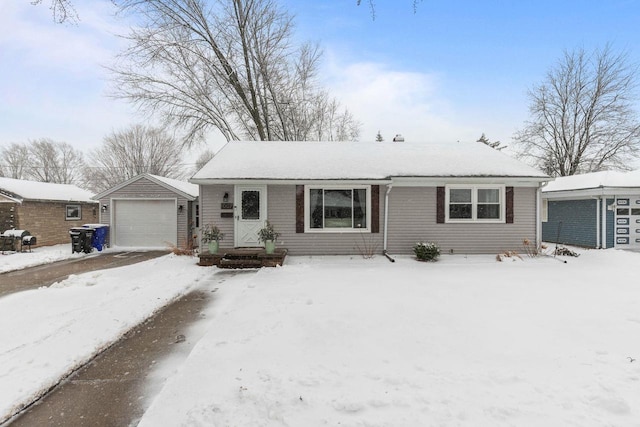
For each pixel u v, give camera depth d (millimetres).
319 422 2580
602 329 4508
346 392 2965
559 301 5883
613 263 9633
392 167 11266
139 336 4656
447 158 12008
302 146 13367
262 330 4551
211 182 10320
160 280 7809
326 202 10984
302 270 8844
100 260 11500
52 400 3131
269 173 10719
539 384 3064
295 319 4965
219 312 5641
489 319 4945
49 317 5301
